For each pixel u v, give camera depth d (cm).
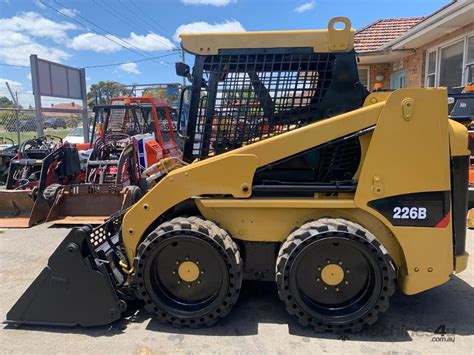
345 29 301
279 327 309
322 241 288
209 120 330
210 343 289
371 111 287
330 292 301
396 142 287
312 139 295
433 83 1025
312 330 304
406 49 1102
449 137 291
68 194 620
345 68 306
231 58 319
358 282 298
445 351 275
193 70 326
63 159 702
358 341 289
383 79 1328
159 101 988
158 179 359
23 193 636
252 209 313
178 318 307
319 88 314
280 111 321
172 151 1033
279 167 329
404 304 342
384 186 292
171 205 317
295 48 308
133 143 719
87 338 298
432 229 294
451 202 298
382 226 303
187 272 310
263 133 325
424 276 299
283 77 316
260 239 317
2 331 308
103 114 909
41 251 505
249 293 367
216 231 303
